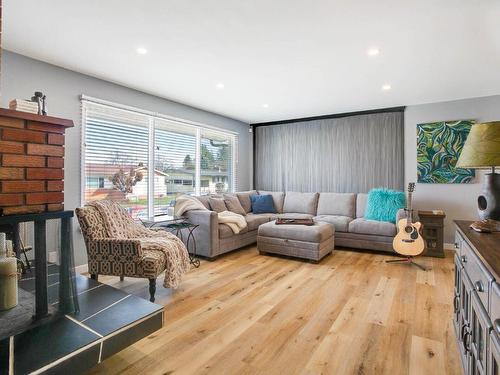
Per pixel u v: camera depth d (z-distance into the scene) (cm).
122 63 298
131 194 384
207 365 166
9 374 119
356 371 161
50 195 155
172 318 221
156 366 166
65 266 184
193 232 387
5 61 269
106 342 147
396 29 227
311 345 186
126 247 245
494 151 151
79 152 325
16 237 218
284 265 358
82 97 324
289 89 379
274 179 595
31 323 157
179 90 386
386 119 479
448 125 427
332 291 274
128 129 379
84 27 228
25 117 144
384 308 238
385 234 403
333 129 527
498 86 364
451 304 245
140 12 207
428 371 160
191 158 480
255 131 620
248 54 275
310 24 221
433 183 440
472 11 202
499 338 88
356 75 327
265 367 165
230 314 227
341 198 498
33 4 197
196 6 200
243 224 421
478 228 161
